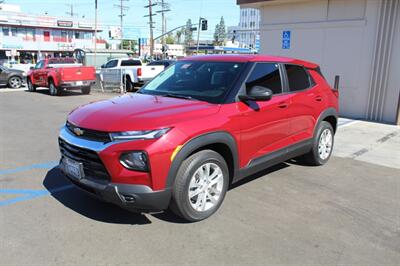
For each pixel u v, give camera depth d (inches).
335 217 161.2
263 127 177.5
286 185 200.1
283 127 192.9
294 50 475.5
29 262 122.6
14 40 2185.0
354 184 204.8
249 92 167.5
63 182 199.2
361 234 146.3
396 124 382.0
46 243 134.7
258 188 194.5
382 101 405.7
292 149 204.1
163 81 196.9
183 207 143.8
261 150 179.8
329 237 143.2
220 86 170.9
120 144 131.9
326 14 438.3
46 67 740.7
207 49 2564.0
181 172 140.9
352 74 424.5
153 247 133.3
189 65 198.2
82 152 142.1
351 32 417.7
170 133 136.1
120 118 140.8
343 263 125.5
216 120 152.0
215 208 158.9
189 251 131.0
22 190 186.7
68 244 134.3
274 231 146.9
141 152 131.2
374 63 403.2
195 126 143.3
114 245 134.2
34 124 376.2
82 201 172.7
